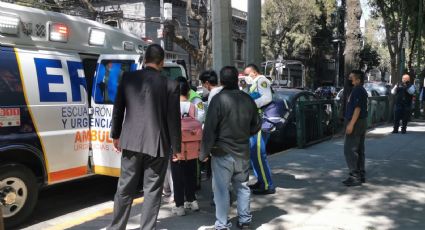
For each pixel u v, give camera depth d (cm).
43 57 579
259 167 635
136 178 445
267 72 3519
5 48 536
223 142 465
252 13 909
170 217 544
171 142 443
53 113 580
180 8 3008
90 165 636
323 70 5334
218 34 759
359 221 528
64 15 635
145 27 2894
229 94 466
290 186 688
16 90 538
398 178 746
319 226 510
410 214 555
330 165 849
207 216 549
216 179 474
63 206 652
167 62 780
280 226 509
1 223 394
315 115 1146
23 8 571
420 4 2092
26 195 550
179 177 545
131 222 529
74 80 616
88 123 631
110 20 2845
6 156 536
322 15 4322
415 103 2008
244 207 493
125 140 433
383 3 2086
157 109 432
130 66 614
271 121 625
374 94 1945
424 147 1075
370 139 1223
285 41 4016
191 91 646
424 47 3241
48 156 575
